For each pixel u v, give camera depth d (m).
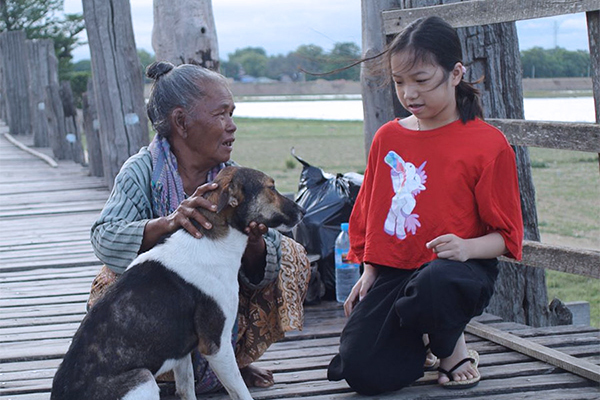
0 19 23.48
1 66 17.72
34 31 23.92
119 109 8.37
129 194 3.51
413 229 3.64
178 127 3.52
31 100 14.18
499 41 5.33
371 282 3.85
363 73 5.30
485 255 3.49
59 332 4.79
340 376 3.67
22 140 15.19
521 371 3.90
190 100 3.48
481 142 3.53
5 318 5.10
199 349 3.29
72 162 12.64
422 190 3.61
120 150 8.45
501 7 4.36
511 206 3.54
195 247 3.27
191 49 6.69
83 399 2.99
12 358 4.30
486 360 4.08
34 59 13.91
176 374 3.45
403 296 3.55
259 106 39.88
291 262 3.73
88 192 9.88
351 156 17.44
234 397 3.35
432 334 3.53
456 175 3.54
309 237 5.32
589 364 3.83
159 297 3.16
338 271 5.17
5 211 8.83
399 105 5.34
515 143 4.38
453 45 3.47
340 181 5.48
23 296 5.64
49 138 14.24
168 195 3.55
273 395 3.71
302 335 4.62
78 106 25.12
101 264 6.57
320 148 19.62
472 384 3.68
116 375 3.04
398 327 3.60
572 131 4.04
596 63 3.83
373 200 3.79
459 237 3.51
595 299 7.28
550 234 8.94
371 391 3.65
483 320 4.80
